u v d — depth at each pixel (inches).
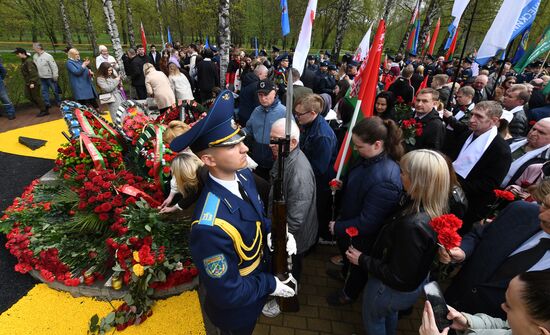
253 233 60.1
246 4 1131.3
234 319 65.3
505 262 63.4
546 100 182.5
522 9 168.4
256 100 205.2
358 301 106.8
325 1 936.3
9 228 127.8
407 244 61.3
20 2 754.8
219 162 54.1
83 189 121.8
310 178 87.4
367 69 101.3
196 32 1339.8
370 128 81.0
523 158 116.2
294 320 98.8
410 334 97.0
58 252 111.0
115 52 440.5
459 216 75.5
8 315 97.9
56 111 337.1
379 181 81.2
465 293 69.0
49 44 1207.6
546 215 54.5
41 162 212.1
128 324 94.1
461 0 171.6
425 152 63.4
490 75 414.3
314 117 114.5
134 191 125.6
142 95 385.4
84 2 706.8
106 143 162.1
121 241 105.9
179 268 105.2
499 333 51.9
